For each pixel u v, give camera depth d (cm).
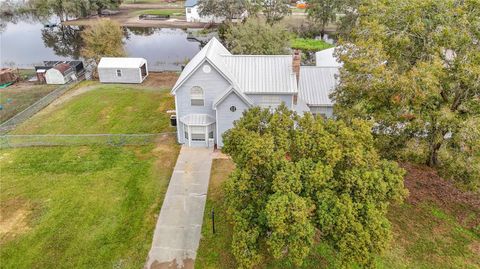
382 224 1477
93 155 2748
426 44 1958
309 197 1484
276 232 1416
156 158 2708
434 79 1772
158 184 2406
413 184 2344
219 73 2581
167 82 4366
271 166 1527
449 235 1934
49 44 6681
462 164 1820
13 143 2878
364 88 1989
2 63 5459
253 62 2809
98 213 2145
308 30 6962
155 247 1906
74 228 2031
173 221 2084
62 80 4319
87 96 3888
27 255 1858
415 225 2002
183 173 2527
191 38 6812
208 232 1998
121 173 2523
